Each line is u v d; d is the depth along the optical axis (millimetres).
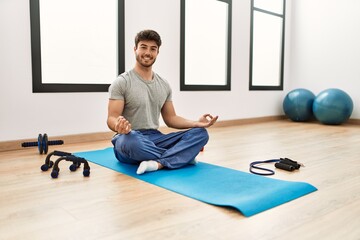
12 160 2492
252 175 2039
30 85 3014
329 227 1327
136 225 1337
